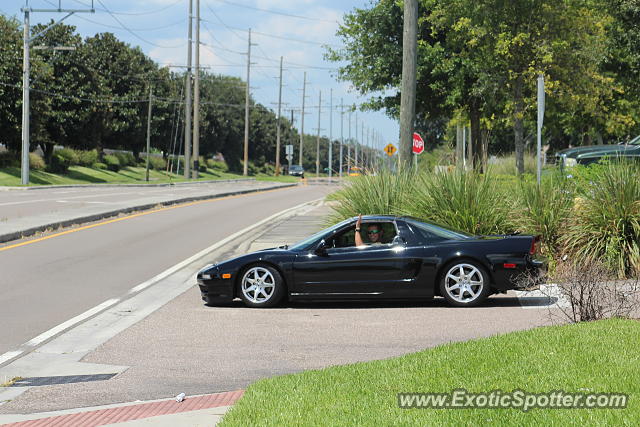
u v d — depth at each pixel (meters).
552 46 33.47
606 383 7.24
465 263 13.44
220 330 11.80
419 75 40.34
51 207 34.50
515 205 17.41
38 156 73.12
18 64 66.38
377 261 13.59
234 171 144.75
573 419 6.21
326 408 6.76
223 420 6.59
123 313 13.27
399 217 14.00
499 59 34.44
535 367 7.95
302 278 13.70
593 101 36.50
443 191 17.86
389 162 21.86
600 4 38.00
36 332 11.73
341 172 21.55
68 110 79.38
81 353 10.38
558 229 16.42
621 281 14.53
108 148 116.75
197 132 94.25
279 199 49.22
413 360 8.62
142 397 8.16
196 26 93.81
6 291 15.25
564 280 14.54
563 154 24.92
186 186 72.81
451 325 11.73
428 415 6.44
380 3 41.44
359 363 8.75
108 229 27.28
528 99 34.59
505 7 33.81
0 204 36.06
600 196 16.11
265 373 9.09
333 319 12.62
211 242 24.20
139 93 102.81
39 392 8.49
